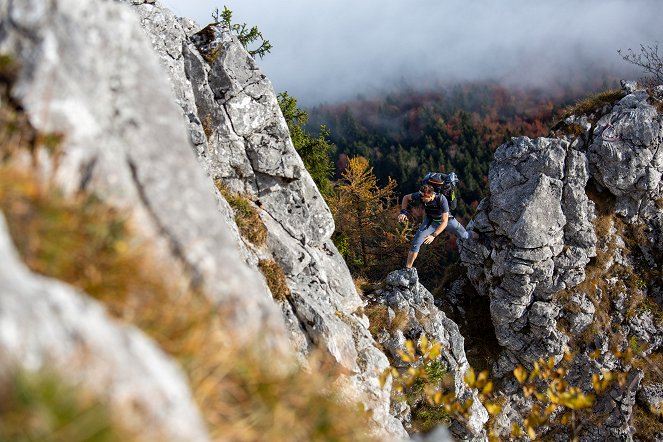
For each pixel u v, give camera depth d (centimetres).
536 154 2016
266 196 1207
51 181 330
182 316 324
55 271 295
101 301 301
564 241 2012
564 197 2012
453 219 1449
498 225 2030
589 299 1989
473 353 2080
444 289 2275
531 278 1983
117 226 333
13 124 345
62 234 308
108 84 419
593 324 1977
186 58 1177
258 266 1029
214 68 1186
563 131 2131
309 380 374
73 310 256
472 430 1359
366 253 4078
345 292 1278
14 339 227
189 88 1144
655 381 1922
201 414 294
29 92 360
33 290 250
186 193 403
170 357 306
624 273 2033
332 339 991
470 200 9319
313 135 2427
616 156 2028
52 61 376
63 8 403
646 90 2116
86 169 354
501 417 1919
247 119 1191
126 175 375
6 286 239
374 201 4034
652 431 1881
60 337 241
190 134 1072
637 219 2080
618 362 1944
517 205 1994
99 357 247
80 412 225
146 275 327
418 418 1300
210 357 320
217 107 1173
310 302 1032
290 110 2312
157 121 434
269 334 377
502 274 2022
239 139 1188
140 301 316
